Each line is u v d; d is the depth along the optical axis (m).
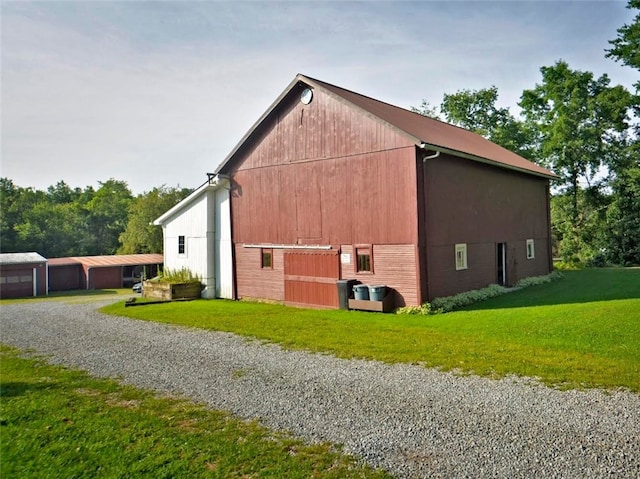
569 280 21.08
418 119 20.20
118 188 82.69
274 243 17.84
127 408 6.58
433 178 14.73
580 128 33.72
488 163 17.28
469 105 38.81
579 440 5.05
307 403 6.52
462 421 5.68
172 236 22.03
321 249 16.25
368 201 14.97
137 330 12.56
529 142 38.56
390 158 14.45
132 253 49.50
